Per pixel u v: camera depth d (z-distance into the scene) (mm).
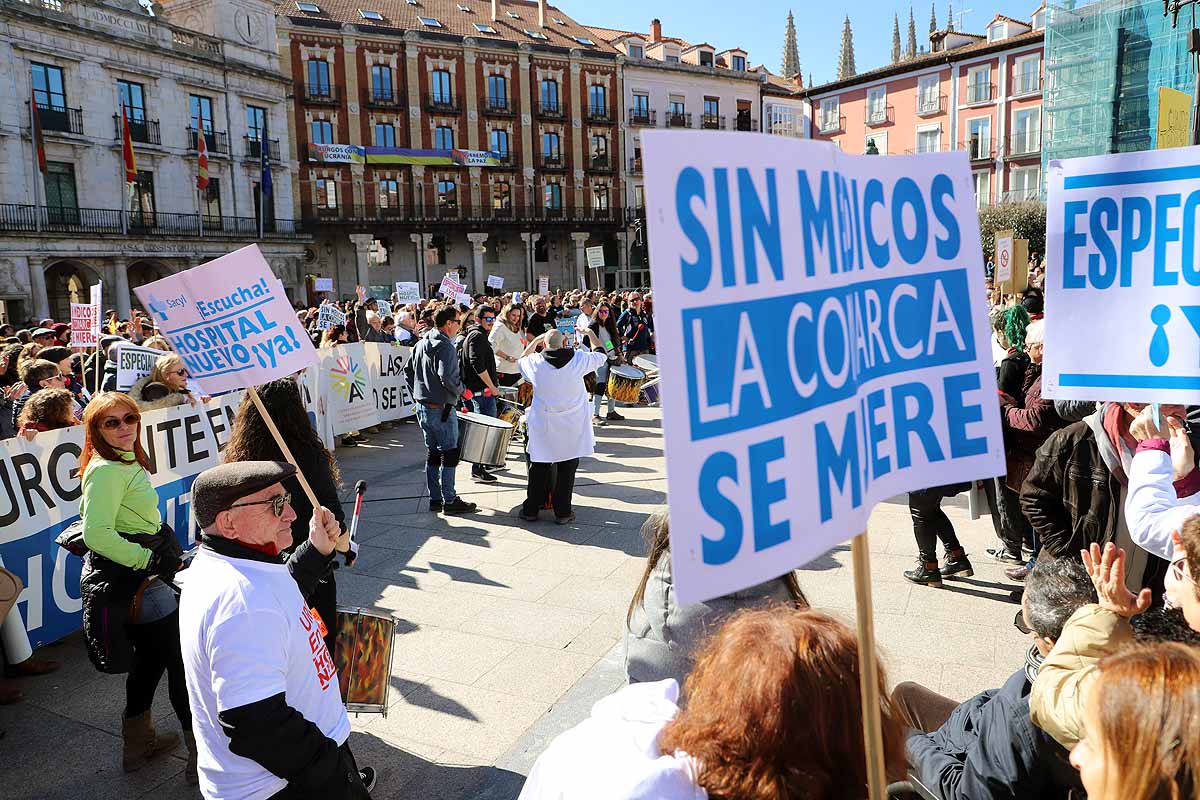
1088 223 2754
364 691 3438
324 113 43188
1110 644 2008
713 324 1393
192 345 3436
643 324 14820
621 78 51219
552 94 49375
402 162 44812
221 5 36281
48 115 30516
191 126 35562
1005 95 36781
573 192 50531
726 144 1425
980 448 1911
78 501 5070
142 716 3645
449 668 4480
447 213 46938
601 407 12430
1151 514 2830
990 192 37906
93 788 3521
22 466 4746
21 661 4547
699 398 1369
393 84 44844
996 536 6301
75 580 5035
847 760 1329
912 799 2402
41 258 29578
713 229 1402
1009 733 2109
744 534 1416
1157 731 1195
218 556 2271
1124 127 18625
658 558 2541
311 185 43219
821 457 1552
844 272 1664
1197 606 2021
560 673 4402
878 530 6535
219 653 2113
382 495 8266
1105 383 2766
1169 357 2652
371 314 13359
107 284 32281
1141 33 18125
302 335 3438
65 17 30359
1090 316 2775
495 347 11352
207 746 2234
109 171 32406
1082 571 2354
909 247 1860
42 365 6457
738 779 1294
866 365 1766
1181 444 2920
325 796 2223
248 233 37906
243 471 2287
